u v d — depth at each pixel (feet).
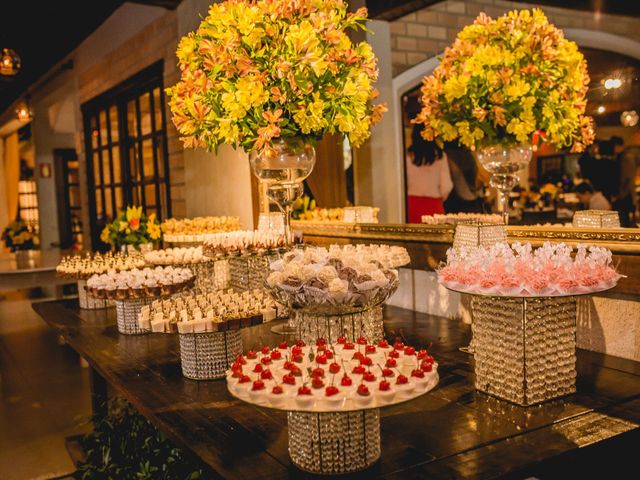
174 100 8.09
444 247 9.78
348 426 4.75
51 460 11.85
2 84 27.27
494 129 8.88
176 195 18.86
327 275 6.59
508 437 5.31
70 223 35.45
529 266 5.96
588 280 5.76
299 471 4.88
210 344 7.32
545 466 4.87
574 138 8.93
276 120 7.64
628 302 7.25
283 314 8.77
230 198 15.57
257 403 4.76
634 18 8.84
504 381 6.13
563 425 5.50
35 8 17.42
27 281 18.75
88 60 24.95
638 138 8.35
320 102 7.64
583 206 8.90
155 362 8.28
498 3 11.09
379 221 12.26
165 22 17.92
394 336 8.79
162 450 9.94
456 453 5.04
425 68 11.68
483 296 6.01
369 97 8.38
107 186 24.80
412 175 11.66
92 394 12.75
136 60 20.36
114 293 9.50
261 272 11.05
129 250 14.76
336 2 8.00
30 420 13.79
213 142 8.27
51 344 18.89
